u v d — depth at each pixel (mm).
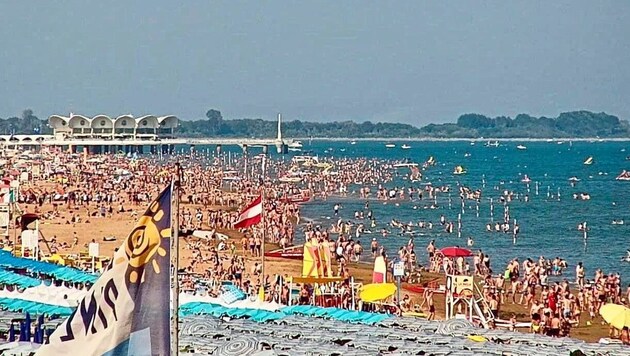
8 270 135250
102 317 39062
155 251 39188
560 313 137625
